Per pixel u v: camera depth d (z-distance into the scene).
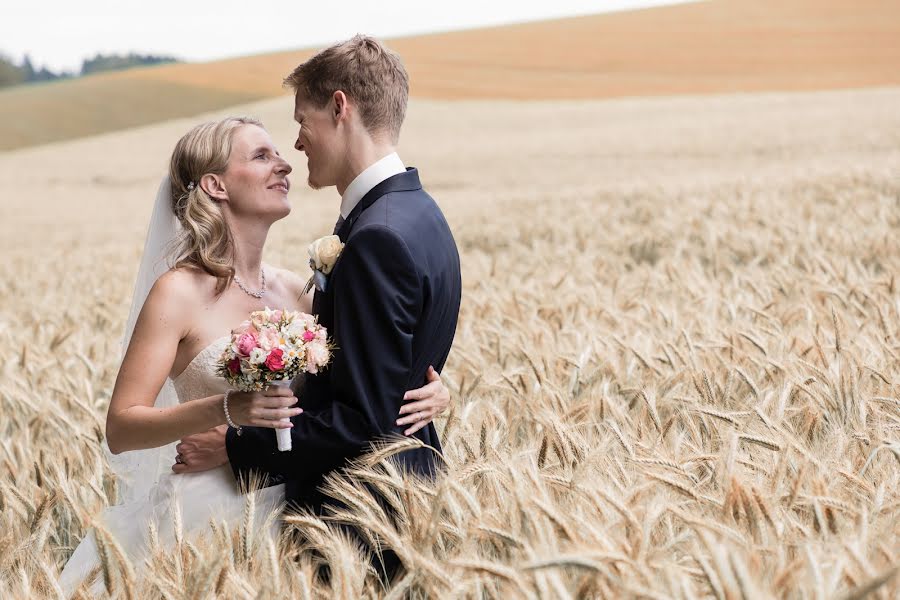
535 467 2.38
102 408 4.14
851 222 9.59
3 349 5.83
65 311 7.51
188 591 2.00
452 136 36.81
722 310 5.16
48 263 15.02
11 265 15.84
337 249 2.42
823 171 15.90
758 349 3.85
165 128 46.38
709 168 22.72
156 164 36.53
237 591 2.08
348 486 2.30
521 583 1.83
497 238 12.96
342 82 2.46
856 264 6.80
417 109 46.06
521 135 35.72
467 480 2.49
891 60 53.06
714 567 1.77
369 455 2.28
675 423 2.95
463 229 13.95
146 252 2.90
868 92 40.19
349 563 2.05
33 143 48.16
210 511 2.60
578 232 11.99
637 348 3.99
